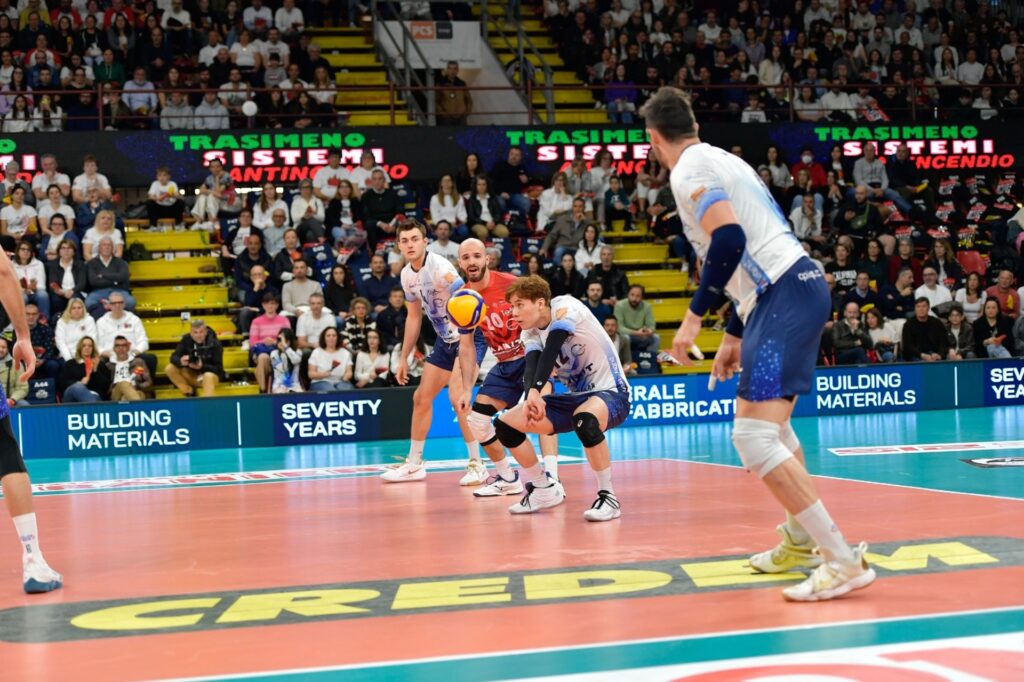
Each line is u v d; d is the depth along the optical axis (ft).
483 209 69.82
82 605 19.45
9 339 57.00
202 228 69.36
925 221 77.20
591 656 15.05
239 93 74.84
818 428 53.88
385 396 56.44
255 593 19.90
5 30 73.26
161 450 53.42
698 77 82.84
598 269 65.57
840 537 17.80
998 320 66.28
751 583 19.27
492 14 90.38
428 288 36.14
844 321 64.28
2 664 15.71
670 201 75.31
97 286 61.57
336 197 69.46
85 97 71.67
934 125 80.33
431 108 78.69
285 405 55.11
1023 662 14.12
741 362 18.28
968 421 55.01
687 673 14.14
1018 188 81.30
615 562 21.58
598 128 75.82
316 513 30.60
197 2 78.89
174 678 14.69
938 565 20.07
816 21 87.10
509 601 18.49
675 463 41.01
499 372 33.04
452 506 31.14
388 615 17.79
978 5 95.04
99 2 77.10
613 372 28.60
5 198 66.08
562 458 44.01
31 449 51.67
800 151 78.28
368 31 85.46
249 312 62.34
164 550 25.05
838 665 14.23
